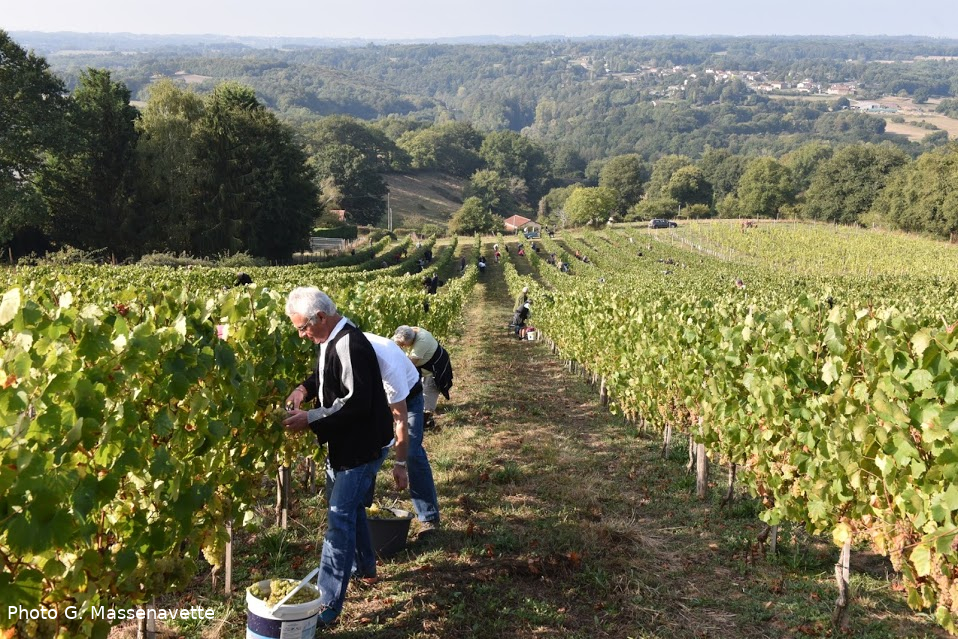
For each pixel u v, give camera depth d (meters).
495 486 7.71
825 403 5.38
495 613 4.87
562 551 5.92
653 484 8.32
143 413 3.74
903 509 4.48
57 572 3.04
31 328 3.31
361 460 4.59
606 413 12.86
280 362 5.55
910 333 5.19
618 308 13.17
